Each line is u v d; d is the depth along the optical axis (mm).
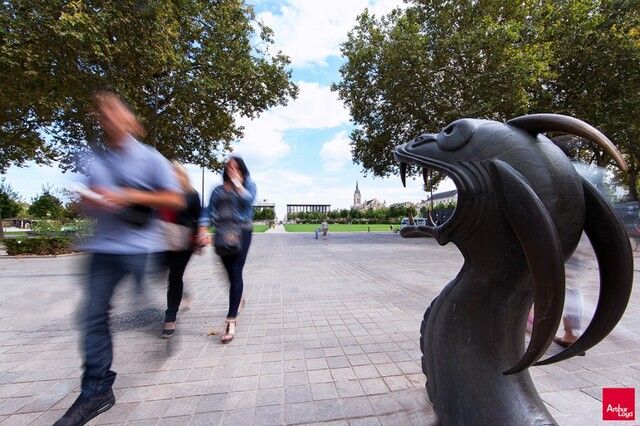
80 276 2279
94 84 12039
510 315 1451
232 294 3740
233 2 15781
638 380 2711
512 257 1373
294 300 5422
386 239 22125
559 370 2896
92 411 2178
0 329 4105
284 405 2398
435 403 1619
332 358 3182
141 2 11461
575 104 17328
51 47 11242
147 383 2721
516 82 14156
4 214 43594
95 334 2205
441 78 16797
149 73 13477
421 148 1651
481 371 1452
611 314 1351
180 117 16672
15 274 8398
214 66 15523
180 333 3871
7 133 17125
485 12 16406
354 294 5828
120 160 2260
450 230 1523
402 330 3945
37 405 2443
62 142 17969
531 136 1442
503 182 1301
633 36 16016
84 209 2270
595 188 1401
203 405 2402
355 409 2336
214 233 3633
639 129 16547
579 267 3244
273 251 14227
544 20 16625
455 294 1562
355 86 19297
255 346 3486
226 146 20922
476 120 1548
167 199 2320
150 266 2398
